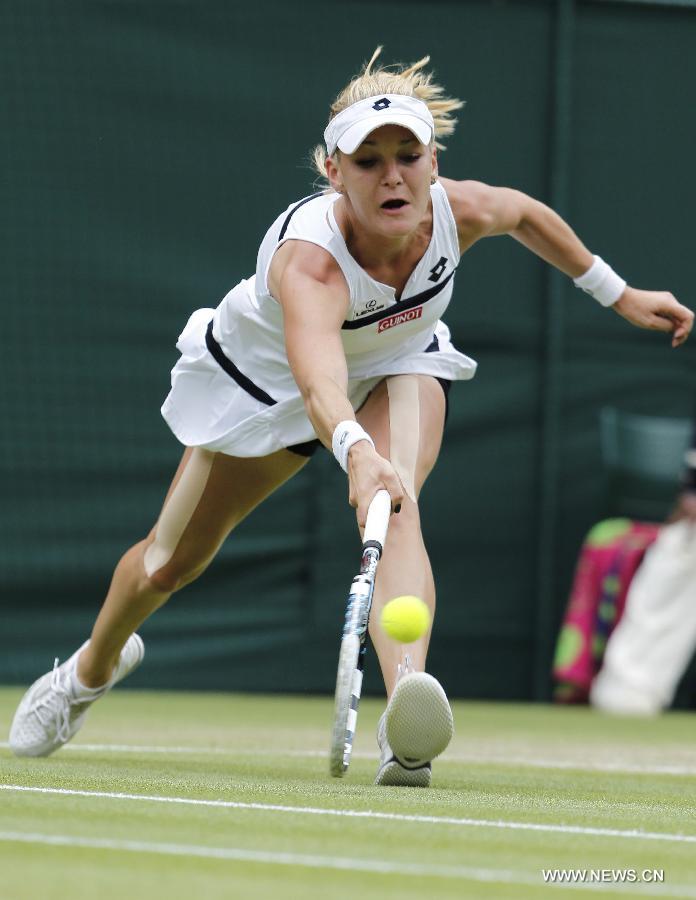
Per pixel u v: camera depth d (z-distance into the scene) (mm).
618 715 30516
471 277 32406
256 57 31625
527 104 32625
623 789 13570
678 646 31609
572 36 32781
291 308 11977
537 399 32594
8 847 7680
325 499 31281
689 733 25422
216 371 13797
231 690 30984
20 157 30797
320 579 31250
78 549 30688
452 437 32312
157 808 9492
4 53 30797
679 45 33344
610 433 32656
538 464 32594
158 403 31078
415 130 11711
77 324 30891
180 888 6605
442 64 32344
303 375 11562
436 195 12734
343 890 6668
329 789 11461
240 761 15570
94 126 31047
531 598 32531
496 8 32500
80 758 15305
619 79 33156
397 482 10867
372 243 12305
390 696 11844
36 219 30828
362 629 10602
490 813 10023
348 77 31953
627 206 33156
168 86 31312
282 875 7047
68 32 31000
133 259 31078
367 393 13844
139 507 30953
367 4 32094
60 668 15180
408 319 13008
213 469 13898
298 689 31156
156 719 24219
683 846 8625
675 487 32500
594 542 32344
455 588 32250
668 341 33125
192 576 14641
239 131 31516
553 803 11172
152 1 31266
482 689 32375
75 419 30797
